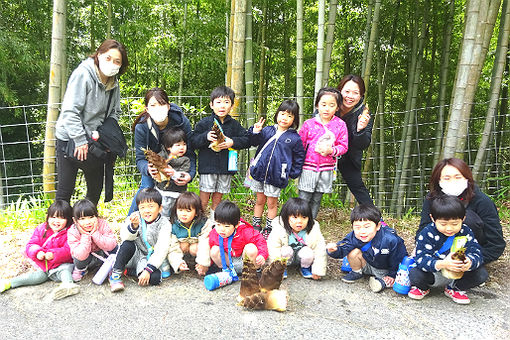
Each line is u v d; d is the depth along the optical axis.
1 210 4.49
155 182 3.34
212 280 2.78
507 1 4.45
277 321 2.42
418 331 2.34
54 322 2.40
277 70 9.92
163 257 2.87
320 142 3.28
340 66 9.41
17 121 9.99
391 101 9.39
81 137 3.03
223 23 8.11
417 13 6.89
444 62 6.56
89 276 2.97
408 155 6.50
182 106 5.31
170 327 2.35
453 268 2.49
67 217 2.90
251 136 3.48
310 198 3.54
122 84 8.48
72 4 8.66
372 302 2.68
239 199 4.70
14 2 8.78
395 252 2.81
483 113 8.23
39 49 8.99
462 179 2.76
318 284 2.94
